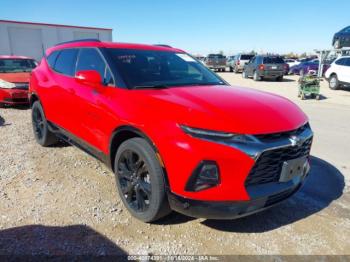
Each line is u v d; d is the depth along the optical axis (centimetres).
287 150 264
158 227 297
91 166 439
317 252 268
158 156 262
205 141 239
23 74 931
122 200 324
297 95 1365
